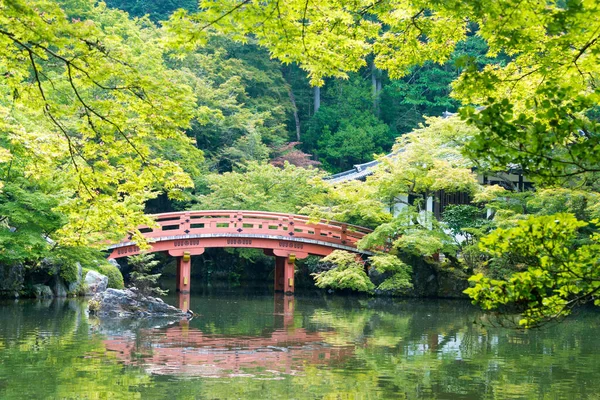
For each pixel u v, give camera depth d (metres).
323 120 50.06
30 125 17.61
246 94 46.09
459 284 28.14
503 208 24.59
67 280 24.41
